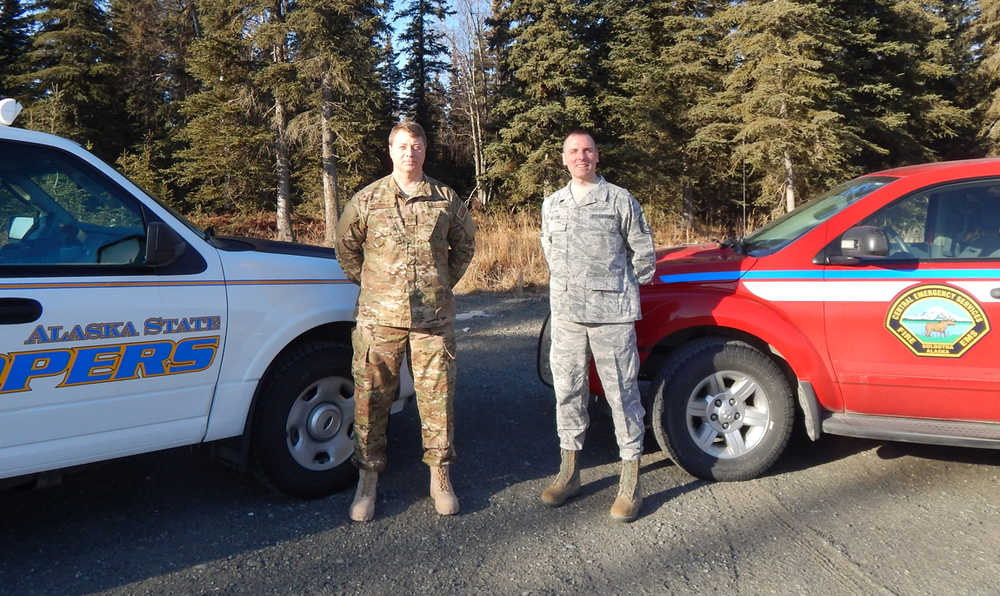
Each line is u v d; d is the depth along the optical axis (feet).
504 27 111.04
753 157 74.33
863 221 11.68
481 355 21.52
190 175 79.97
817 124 71.46
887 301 11.31
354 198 10.48
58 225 9.07
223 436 10.51
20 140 8.95
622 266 10.77
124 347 9.32
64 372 8.87
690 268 12.37
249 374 10.57
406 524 10.55
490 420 15.42
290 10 72.08
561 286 10.83
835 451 13.41
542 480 12.21
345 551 9.72
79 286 8.97
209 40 72.74
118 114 107.24
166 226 9.35
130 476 12.42
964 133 98.22
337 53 70.03
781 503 11.14
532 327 25.68
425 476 12.40
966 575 8.95
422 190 10.41
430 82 134.62
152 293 9.56
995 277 11.00
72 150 9.32
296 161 92.07
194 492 11.75
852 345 11.46
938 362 11.17
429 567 9.28
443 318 10.57
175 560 9.46
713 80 92.12
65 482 12.15
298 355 11.09
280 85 71.10
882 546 9.71
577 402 11.18
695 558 9.45
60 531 10.30
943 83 99.55
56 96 91.71
